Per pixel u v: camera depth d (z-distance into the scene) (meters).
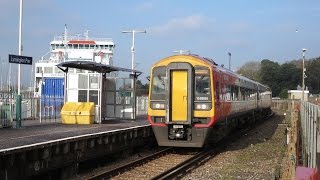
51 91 31.61
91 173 14.17
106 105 24.52
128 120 24.20
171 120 17.88
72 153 13.64
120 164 16.02
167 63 18.09
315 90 95.12
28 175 11.40
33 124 20.72
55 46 48.59
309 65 95.75
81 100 23.14
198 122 17.84
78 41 48.47
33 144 11.69
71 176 13.61
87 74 23.14
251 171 14.32
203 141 17.83
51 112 24.22
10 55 17.34
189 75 17.72
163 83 18.17
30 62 18.36
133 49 38.28
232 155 18.25
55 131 16.66
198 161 16.38
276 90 95.69
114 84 24.50
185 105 17.75
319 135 8.06
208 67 17.84
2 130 17.12
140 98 33.03
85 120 21.16
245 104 27.62
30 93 34.06
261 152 19.05
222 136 21.00
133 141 18.83
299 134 19.98
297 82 94.75
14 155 10.77
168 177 12.66
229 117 22.20
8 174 10.64
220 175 13.59
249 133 28.36
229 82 21.61
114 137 16.52
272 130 30.58
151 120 18.28
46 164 12.22
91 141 14.68
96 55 46.97
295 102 57.19
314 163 8.76
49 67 43.28
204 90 17.81
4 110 18.52
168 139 18.11
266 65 96.81
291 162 11.23
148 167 14.91
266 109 45.62
